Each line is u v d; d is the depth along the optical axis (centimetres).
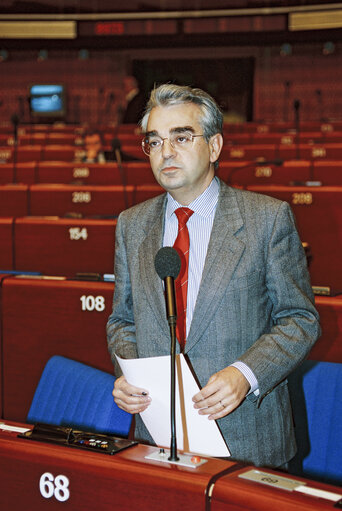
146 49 1495
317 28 1420
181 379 154
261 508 108
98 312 257
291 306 165
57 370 194
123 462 125
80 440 136
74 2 1459
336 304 229
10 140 909
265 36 1438
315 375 179
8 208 489
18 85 1541
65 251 382
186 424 156
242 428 164
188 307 170
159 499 119
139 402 158
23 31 1496
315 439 176
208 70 1484
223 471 120
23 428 146
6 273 293
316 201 432
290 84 1474
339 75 1459
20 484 135
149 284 172
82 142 880
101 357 258
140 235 180
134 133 916
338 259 430
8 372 268
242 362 157
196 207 173
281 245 167
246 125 1016
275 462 167
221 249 167
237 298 164
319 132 926
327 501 107
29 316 264
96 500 126
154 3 1459
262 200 173
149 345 170
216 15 1455
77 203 481
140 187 473
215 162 180
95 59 1520
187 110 164
